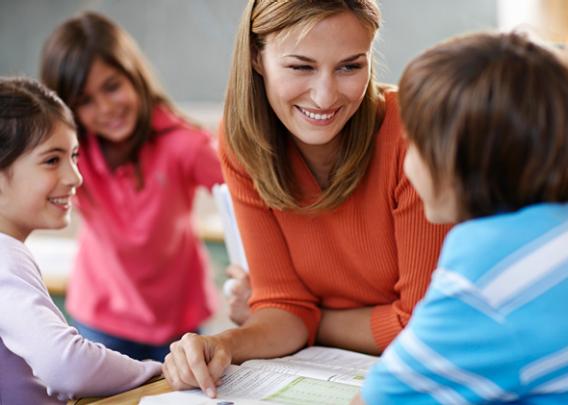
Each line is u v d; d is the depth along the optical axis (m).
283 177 1.19
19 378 1.09
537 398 0.75
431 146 0.75
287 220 1.24
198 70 3.32
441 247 1.15
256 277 1.31
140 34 3.37
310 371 1.07
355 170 1.14
